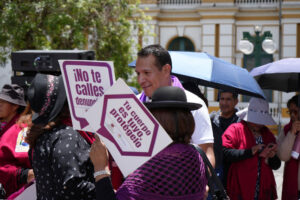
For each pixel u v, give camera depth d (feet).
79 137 8.04
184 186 6.75
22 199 9.59
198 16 61.87
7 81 51.72
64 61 7.20
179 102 7.04
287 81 20.62
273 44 42.60
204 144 10.11
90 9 38.29
